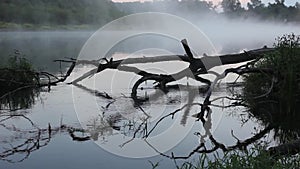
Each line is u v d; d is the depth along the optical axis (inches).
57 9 3521.2
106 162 244.8
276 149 237.0
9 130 320.2
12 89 508.7
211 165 209.2
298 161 206.8
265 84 434.0
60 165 239.6
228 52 976.9
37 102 431.8
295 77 384.2
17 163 243.3
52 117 362.9
